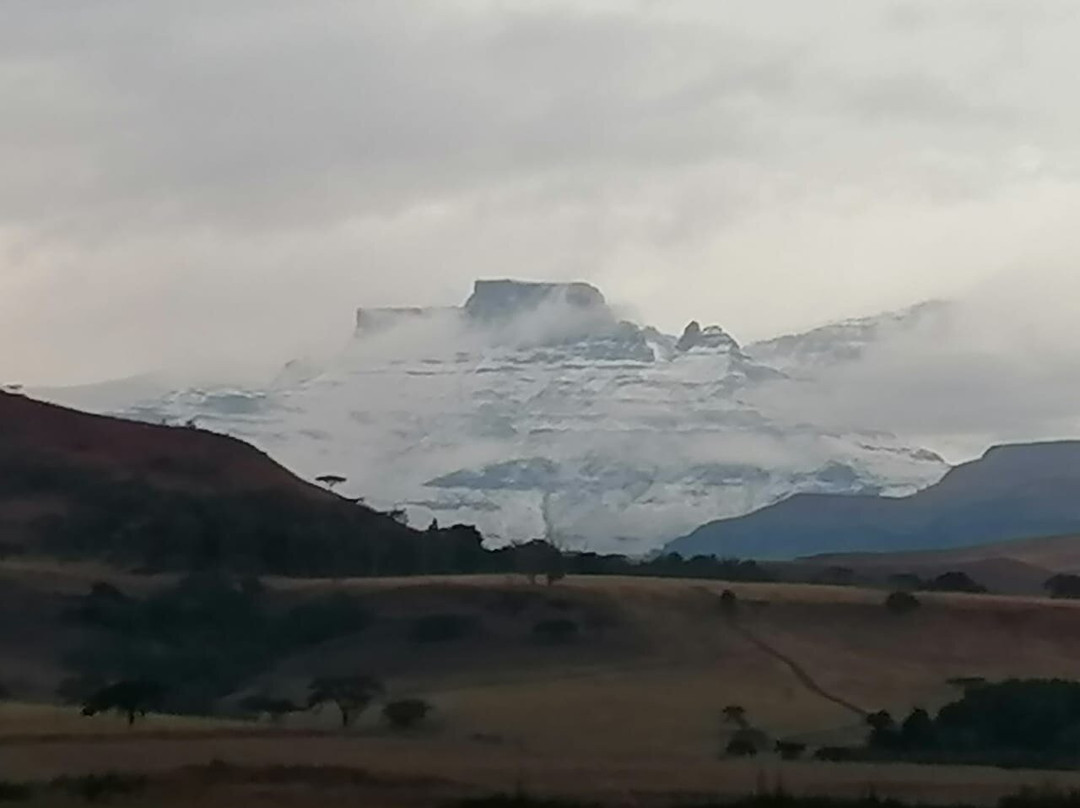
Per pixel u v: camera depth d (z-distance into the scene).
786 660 129.75
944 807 71.00
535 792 73.25
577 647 131.25
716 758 91.38
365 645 132.25
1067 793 75.94
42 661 123.00
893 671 127.50
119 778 72.38
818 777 80.56
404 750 87.94
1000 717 100.44
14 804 66.00
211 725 96.19
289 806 68.75
